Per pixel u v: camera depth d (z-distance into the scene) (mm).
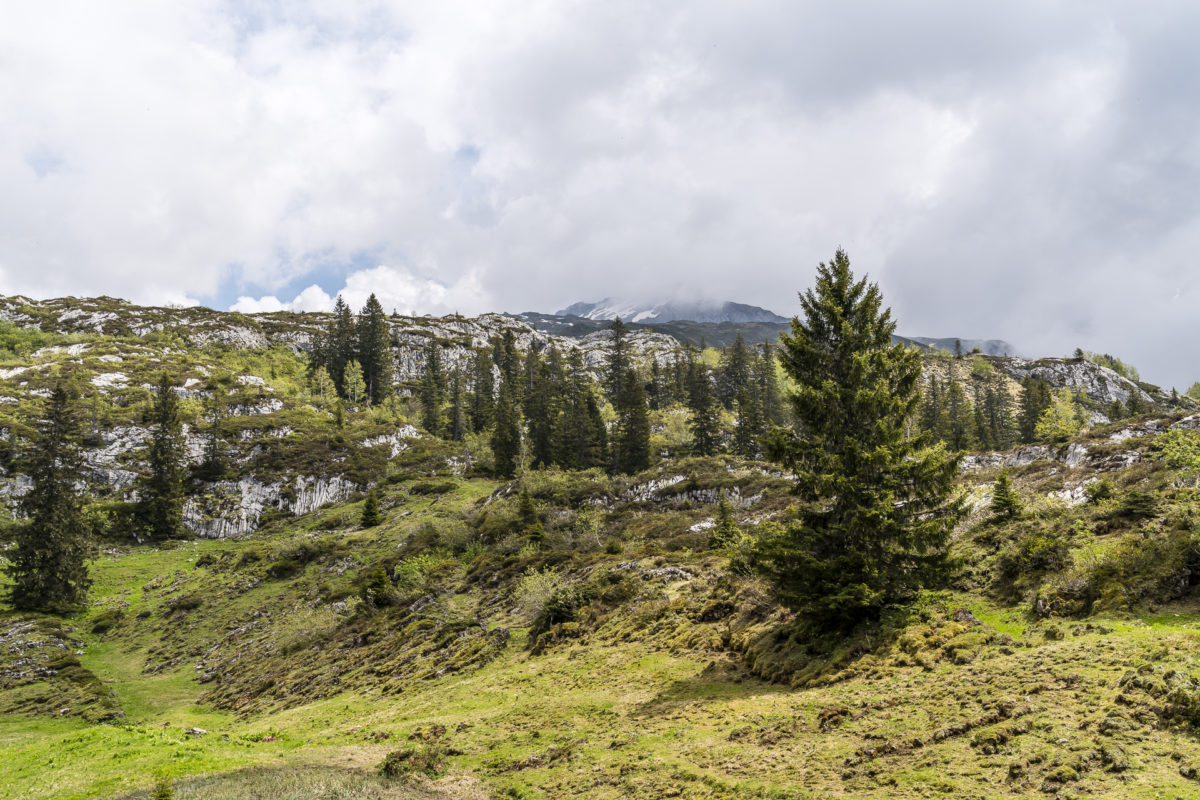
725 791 12320
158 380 113125
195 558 68812
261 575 58219
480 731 19781
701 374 101500
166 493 76875
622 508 65750
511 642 32281
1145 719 10547
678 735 16156
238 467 89000
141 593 58531
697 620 27391
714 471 70688
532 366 152125
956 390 110750
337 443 96625
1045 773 9922
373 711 25938
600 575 37531
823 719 14492
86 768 17328
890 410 22156
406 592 45562
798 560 21578
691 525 55312
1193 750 9469
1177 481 27234
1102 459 38562
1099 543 22469
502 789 14953
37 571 51531
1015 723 11742
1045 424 92250
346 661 36469
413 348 166875
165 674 42625
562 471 79812
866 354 22203
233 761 17594
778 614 24375
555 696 22688
